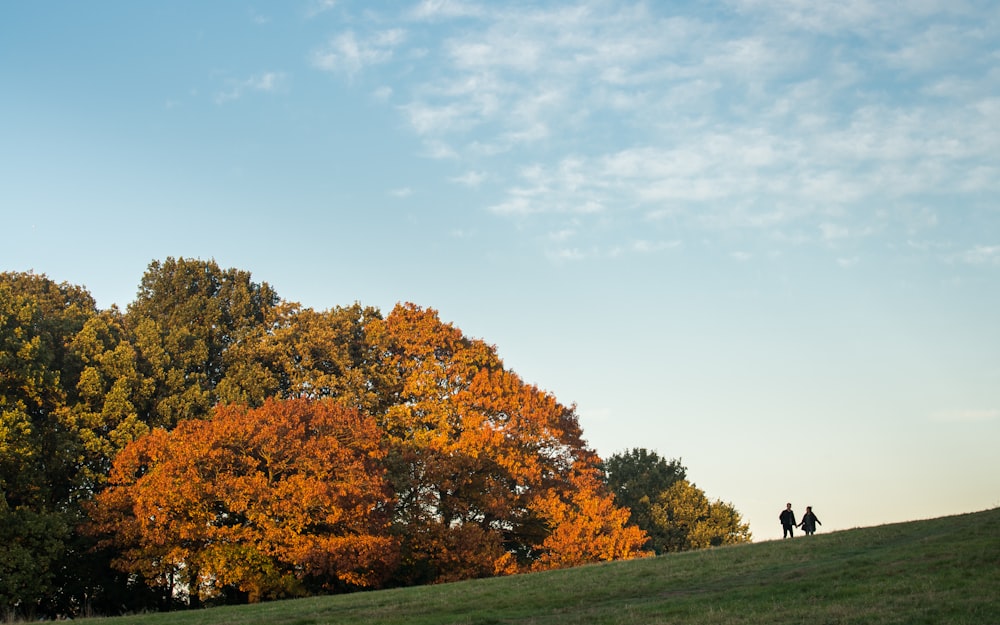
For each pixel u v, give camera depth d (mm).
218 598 48688
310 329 63125
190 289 66438
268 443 46375
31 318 51469
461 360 61250
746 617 22859
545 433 59531
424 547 52656
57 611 49219
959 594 22922
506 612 27922
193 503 44562
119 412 51781
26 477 46719
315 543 44938
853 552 33219
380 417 59594
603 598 29453
